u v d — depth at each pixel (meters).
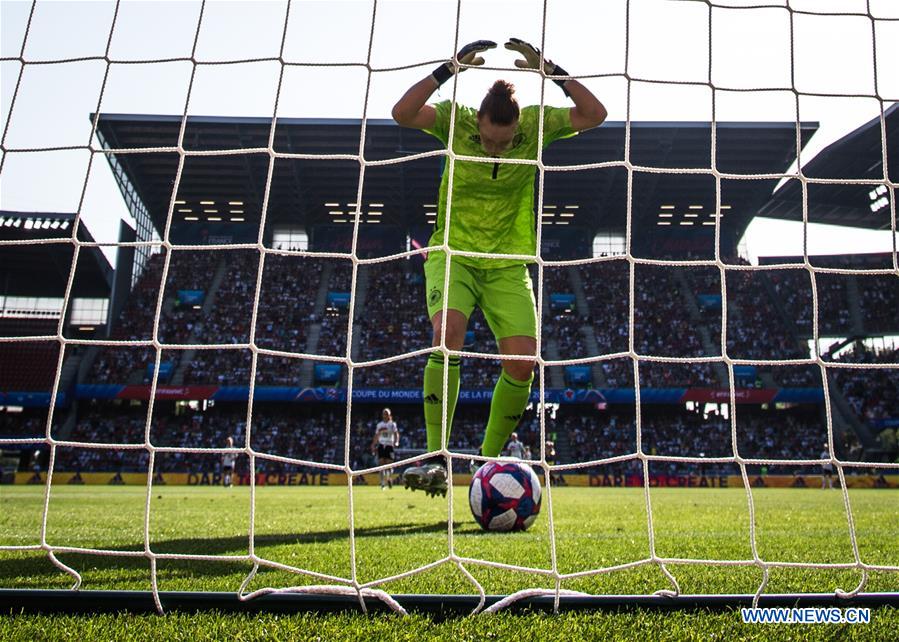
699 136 31.16
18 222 34.34
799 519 7.73
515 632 2.13
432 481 5.27
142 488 21.97
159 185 34.53
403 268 38.12
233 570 3.30
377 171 33.09
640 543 4.85
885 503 12.24
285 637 2.06
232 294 36.69
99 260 37.38
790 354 34.03
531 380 4.98
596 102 4.34
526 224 4.94
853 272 3.27
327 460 30.89
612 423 32.41
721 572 3.31
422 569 2.48
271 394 31.05
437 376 4.82
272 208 37.06
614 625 2.22
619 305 36.44
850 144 30.19
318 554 3.96
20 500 12.22
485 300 4.96
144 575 3.12
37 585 2.85
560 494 17.44
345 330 35.16
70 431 31.23
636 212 36.84
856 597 2.49
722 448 31.16
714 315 36.00
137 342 2.88
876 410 32.06
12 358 32.28
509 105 4.05
